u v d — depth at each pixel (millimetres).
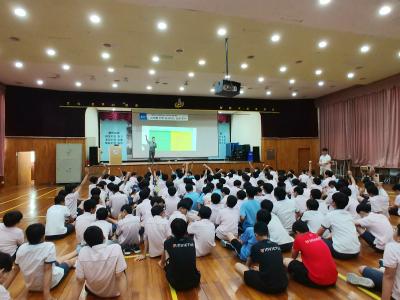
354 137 11188
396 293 2160
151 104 11977
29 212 6473
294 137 13305
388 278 2148
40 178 11102
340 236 3416
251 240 3154
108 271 2361
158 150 13406
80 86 10453
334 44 5965
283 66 7398
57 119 11289
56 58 6625
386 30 4676
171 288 2822
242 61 6961
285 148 13344
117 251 2406
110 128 14367
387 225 3537
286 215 4090
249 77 9148
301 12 4031
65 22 4875
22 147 10828
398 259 2102
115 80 9562
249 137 14344
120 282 2414
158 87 10617
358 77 8836
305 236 2857
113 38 5543
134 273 3150
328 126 12562
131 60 6797
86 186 10383
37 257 2449
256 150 13078
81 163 11367
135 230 3754
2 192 9383
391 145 9547
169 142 13539
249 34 5430
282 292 2699
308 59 6871
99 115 14242
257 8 3926
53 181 11266
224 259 3551
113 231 3924
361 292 2680
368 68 7766
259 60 6902
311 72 8008
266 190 4535
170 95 12133
